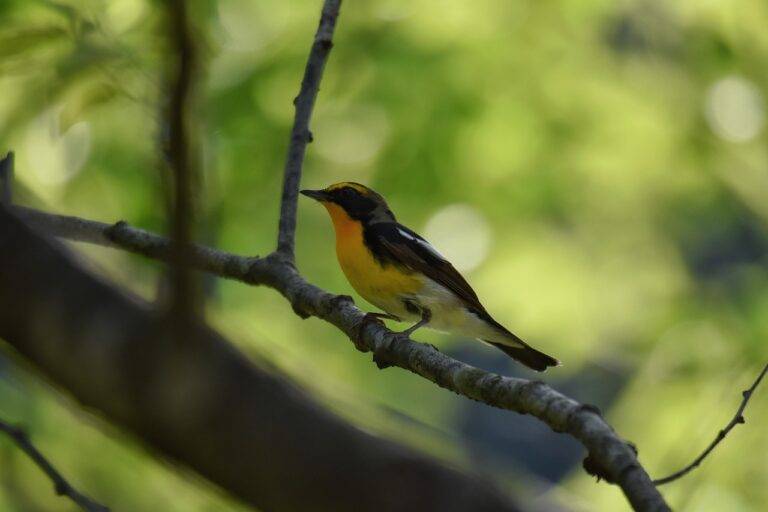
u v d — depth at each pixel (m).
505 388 4.79
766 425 11.53
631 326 15.76
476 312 9.77
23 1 6.84
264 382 3.53
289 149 7.86
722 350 12.90
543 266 15.56
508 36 14.70
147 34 6.65
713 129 15.32
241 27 13.70
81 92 6.48
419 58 14.15
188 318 3.41
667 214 16.45
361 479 3.46
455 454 4.31
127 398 3.40
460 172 14.66
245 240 13.30
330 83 13.98
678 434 12.30
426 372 5.93
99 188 11.45
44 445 8.94
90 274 3.47
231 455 3.45
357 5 14.29
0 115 7.70
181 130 3.89
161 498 8.88
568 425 4.18
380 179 14.40
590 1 14.94
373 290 9.83
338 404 4.05
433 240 14.68
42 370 3.44
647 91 15.41
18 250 3.42
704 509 11.12
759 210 15.81
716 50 15.21
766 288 14.20
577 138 15.16
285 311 12.96
